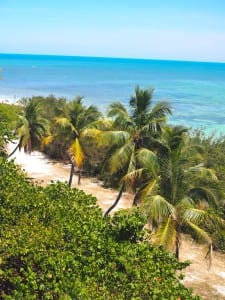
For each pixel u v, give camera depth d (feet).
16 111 163.73
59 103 172.45
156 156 66.03
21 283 34.30
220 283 68.80
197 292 65.51
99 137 75.00
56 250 37.86
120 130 74.64
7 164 57.16
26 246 37.88
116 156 70.03
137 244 41.09
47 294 31.68
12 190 48.44
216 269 73.10
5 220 42.75
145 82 502.79
